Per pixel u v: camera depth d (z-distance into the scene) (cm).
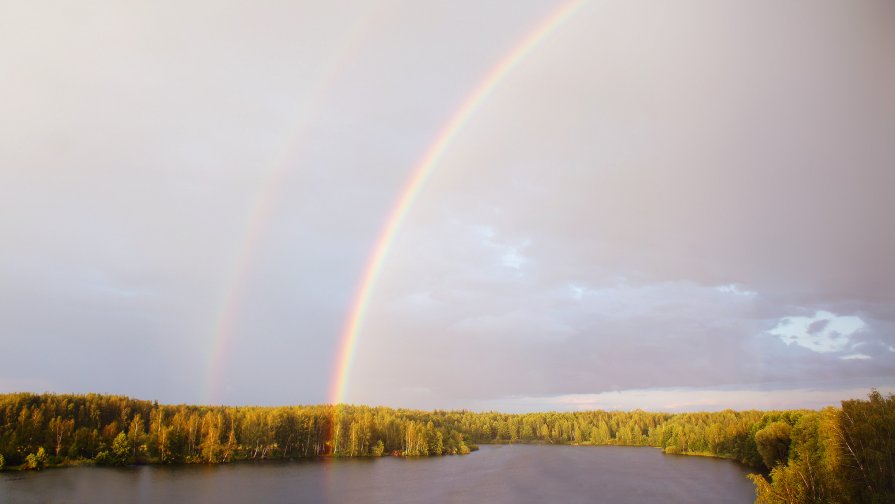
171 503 9794
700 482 12306
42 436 14312
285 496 10931
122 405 18150
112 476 12800
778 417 13275
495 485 12569
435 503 10238
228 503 9981
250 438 17862
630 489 11594
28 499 9869
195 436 16675
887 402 5909
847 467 5797
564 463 17838
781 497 6009
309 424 19662
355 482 13088
